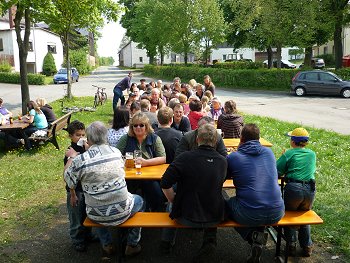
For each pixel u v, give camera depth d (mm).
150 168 4770
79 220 4316
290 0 26453
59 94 24016
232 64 39438
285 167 4273
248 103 19453
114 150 3820
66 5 16781
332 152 8578
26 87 14398
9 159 8297
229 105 7246
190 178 3701
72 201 4102
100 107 16797
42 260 4234
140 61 81938
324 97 22016
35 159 8289
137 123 4793
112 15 18359
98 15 17609
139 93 12117
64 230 4973
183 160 3730
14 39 39000
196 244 4602
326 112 16047
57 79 32906
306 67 27625
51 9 13414
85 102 18594
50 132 8867
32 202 5883
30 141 8969
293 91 23109
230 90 26891
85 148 4230
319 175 6887
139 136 4875
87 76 45062
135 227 3896
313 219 4000
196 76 32469
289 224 3891
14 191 6312
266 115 15344
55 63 44281
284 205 3990
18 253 4371
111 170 3691
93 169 3641
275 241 4473
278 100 20688
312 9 25516
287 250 4031
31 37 41406
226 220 3918
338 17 25891
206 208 3729
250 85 28406
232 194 6344
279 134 10875
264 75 27688
